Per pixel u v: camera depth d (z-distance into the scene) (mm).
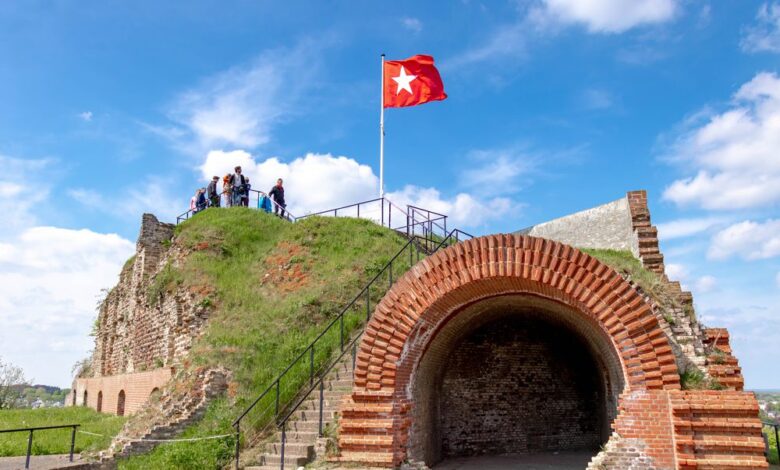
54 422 22812
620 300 11008
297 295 20312
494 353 18297
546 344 18719
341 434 11984
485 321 16609
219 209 28125
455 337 15539
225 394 15828
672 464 10312
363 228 24953
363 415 11922
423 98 26781
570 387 18594
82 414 26219
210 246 24250
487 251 11820
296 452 12461
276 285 21750
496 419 17812
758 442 10055
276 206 30188
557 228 20781
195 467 13031
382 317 12266
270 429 13750
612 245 18188
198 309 20344
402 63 27219
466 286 12008
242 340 17672
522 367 18391
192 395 15688
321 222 25438
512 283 12031
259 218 27094
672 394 10508
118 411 24609
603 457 10625
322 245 23656
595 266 11188
